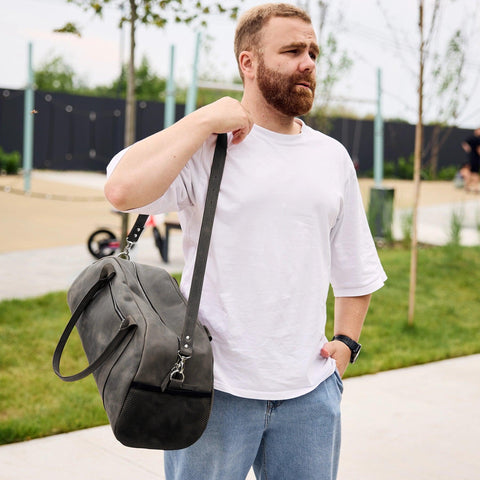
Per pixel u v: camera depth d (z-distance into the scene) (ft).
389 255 35.35
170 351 6.39
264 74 7.29
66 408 14.88
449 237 36.76
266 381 7.23
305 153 7.45
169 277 7.38
